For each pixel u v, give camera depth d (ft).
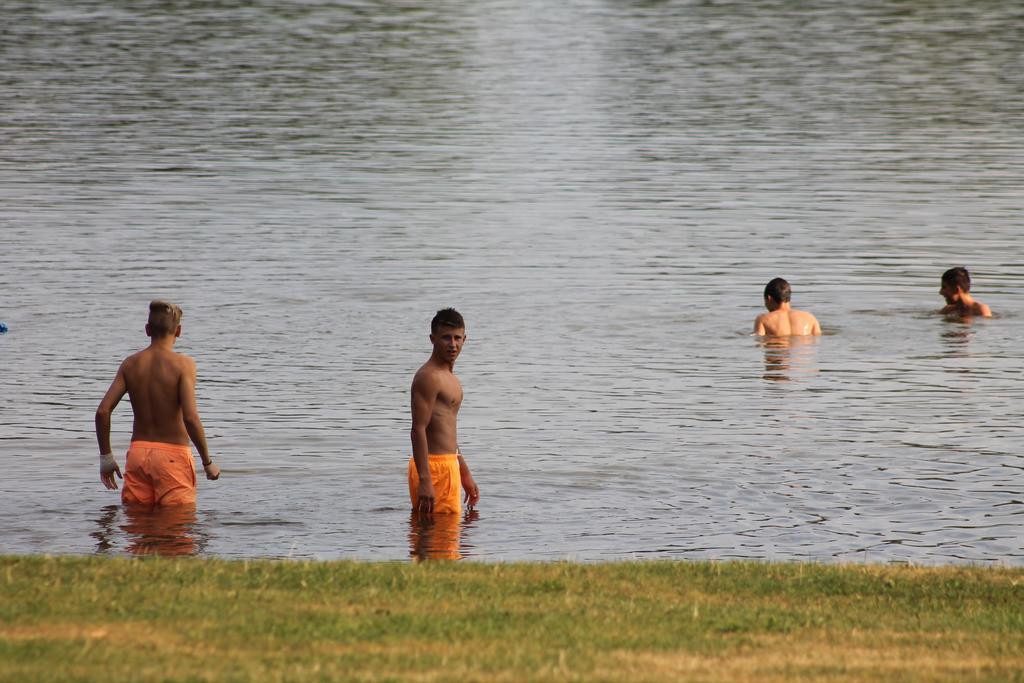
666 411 205.67
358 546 143.33
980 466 177.27
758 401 211.82
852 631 104.37
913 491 166.09
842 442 188.96
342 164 435.53
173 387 157.28
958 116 527.40
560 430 194.39
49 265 299.99
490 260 312.50
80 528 148.56
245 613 103.50
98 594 107.86
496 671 90.84
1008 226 347.56
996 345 250.57
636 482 169.37
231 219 353.31
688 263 311.27
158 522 151.02
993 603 114.42
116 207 366.22
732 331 258.98
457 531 149.18
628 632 101.71
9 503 157.69
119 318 257.75
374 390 215.31
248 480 168.35
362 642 97.14
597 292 285.43
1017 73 625.41
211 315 262.26
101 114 522.47
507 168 431.02
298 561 123.44
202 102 552.00
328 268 302.04
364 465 175.83
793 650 98.94
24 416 197.98
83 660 91.04
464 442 187.83
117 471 158.71
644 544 145.07
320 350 240.12
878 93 579.89
